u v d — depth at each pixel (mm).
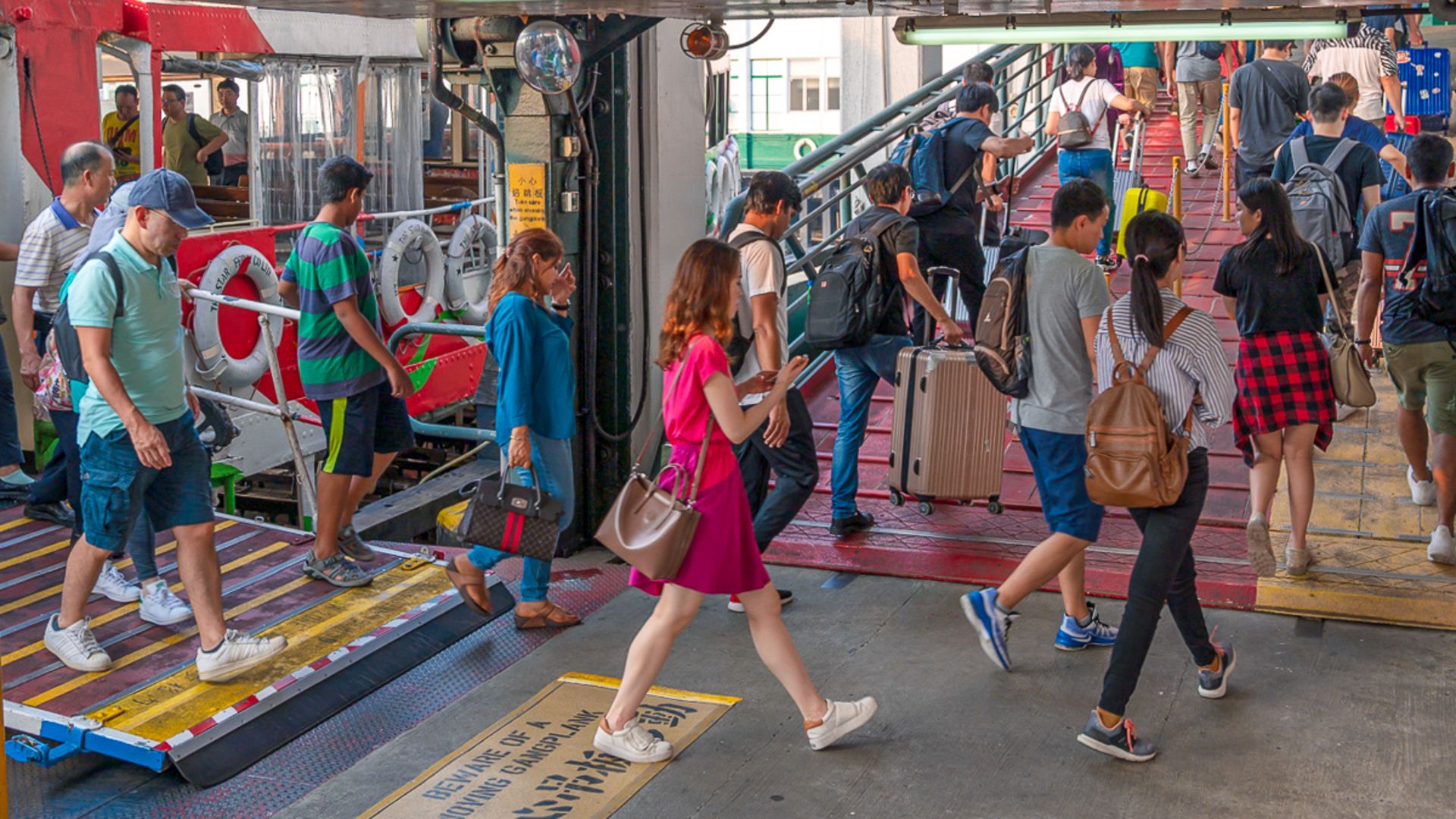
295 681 4914
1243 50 12195
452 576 5406
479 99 14391
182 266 10102
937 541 6414
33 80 8289
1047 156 13000
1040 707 4766
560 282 5336
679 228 7281
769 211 5297
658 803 4156
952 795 4160
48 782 4430
